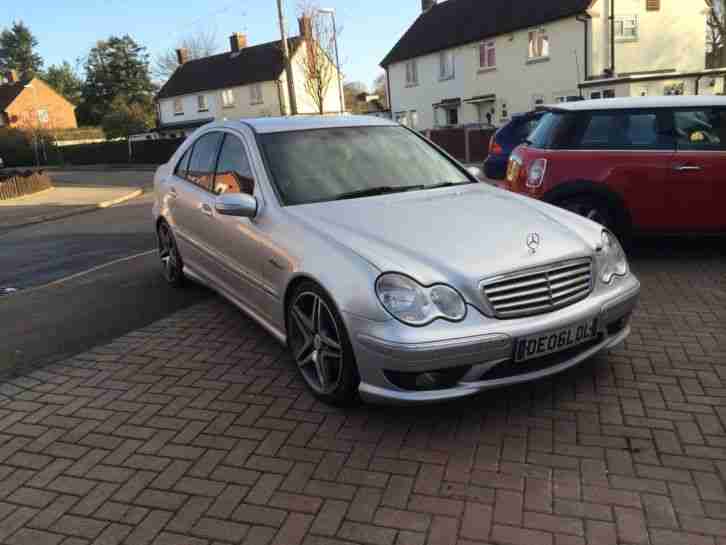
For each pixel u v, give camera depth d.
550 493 2.79
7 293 6.89
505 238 3.45
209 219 4.89
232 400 3.80
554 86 29.73
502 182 9.22
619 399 3.56
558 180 6.26
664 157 6.02
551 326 3.21
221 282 4.98
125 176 30.41
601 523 2.59
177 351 4.62
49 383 4.22
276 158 4.35
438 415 3.47
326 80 33.97
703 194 6.01
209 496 2.90
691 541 2.47
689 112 6.12
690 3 28.30
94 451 3.34
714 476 2.85
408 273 3.12
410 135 5.04
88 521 2.78
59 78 83.94
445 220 3.66
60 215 14.98
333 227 3.62
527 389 3.71
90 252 9.21
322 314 3.51
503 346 3.10
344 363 3.35
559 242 3.50
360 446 3.22
